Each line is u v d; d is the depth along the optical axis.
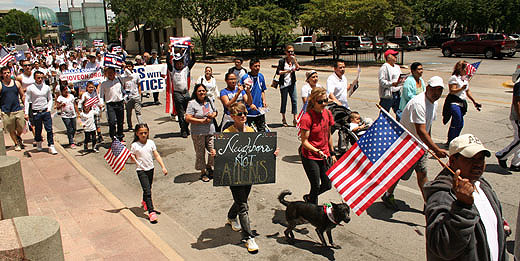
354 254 4.76
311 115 5.07
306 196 5.52
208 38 39.84
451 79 8.12
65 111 9.66
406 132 4.11
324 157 5.05
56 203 6.28
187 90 10.44
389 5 27.27
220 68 30.75
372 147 4.29
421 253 4.73
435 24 48.66
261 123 8.23
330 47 36.91
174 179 7.54
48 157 8.93
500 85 17.69
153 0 44.41
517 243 3.07
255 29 36.81
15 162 4.19
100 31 52.47
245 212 4.88
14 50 27.27
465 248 2.51
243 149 4.78
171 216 6.01
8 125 9.22
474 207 2.60
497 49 30.31
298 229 5.47
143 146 5.84
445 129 10.38
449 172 2.77
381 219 5.63
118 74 10.77
